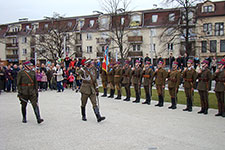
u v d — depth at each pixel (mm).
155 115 8602
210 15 35719
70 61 19891
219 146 5414
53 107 10289
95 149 5273
